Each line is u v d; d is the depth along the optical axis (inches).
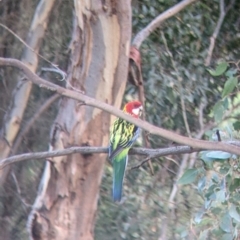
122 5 368.2
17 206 499.2
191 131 517.7
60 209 377.1
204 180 297.9
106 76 370.3
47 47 507.5
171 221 482.9
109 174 486.6
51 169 376.2
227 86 279.6
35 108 507.5
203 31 525.0
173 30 508.4
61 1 510.6
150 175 501.7
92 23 370.0
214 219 315.3
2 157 476.1
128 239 482.3
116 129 299.4
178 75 496.7
